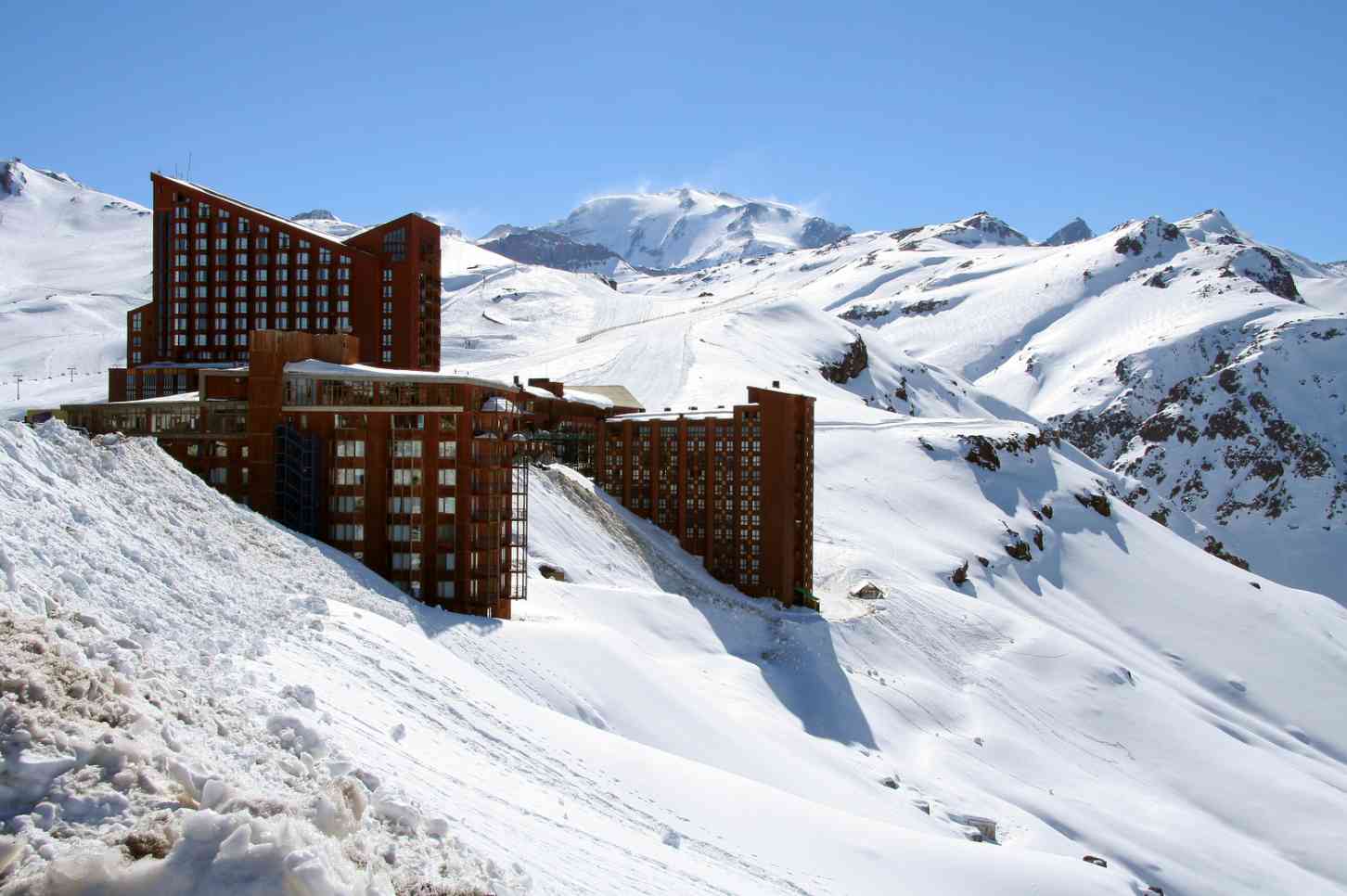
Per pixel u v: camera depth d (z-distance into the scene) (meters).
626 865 40.84
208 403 101.69
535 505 142.88
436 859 22.11
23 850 16.95
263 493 98.12
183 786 19.83
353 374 100.38
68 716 20.41
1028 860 73.62
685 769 69.81
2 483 46.06
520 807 42.62
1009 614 192.75
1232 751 167.50
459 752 47.62
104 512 53.25
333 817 19.73
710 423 172.50
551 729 66.75
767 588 169.50
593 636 97.38
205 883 16.20
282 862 16.48
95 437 74.38
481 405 102.19
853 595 183.62
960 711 154.38
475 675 69.38
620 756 66.44
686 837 56.16
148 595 44.88
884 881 64.44
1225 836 141.50
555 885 32.81
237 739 25.62
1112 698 174.50
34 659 21.69
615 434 175.50
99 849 16.80
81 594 37.28
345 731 37.94
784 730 113.56
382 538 98.81
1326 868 143.62
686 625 136.62
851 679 146.12
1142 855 127.38
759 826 64.81
